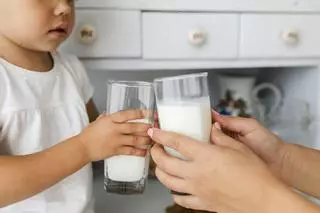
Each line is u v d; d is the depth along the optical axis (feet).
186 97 2.15
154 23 3.27
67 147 2.34
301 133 4.00
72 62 3.10
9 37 2.56
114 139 2.31
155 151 2.12
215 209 2.07
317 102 3.88
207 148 1.94
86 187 2.90
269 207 1.80
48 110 2.76
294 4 3.51
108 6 3.17
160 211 3.38
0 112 2.52
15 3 2.45
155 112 2.39
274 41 3.54
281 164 2.64
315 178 2.61
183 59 3.39
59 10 2.51
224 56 3.45
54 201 2.77
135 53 3.28
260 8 3.45
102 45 3.22
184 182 2.03
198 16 3.34
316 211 1.74
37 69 2.75
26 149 2.62
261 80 4.58
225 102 4.13
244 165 1.88
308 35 3.60
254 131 2.56
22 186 2.27
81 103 2.94
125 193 2.48
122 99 2.34
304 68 4.00
